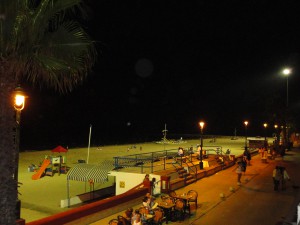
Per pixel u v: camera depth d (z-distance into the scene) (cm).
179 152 3025
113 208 1608
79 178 2161
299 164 3469
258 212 1630
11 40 720
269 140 8181
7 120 750
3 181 748
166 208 1452
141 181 2192
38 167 3584
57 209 2117
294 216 1555
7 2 697
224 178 2548
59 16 780
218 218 1534
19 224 1159
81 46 784
